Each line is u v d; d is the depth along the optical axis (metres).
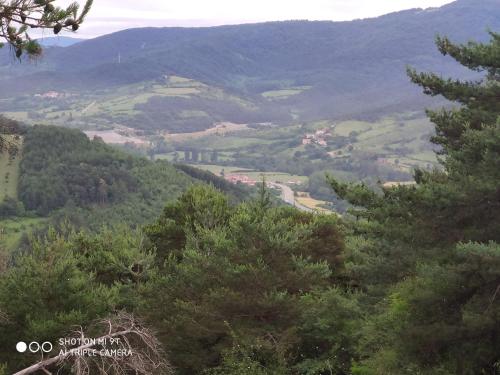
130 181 145.00
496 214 11.22
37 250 14.02
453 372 10.41
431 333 10.80
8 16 5.94
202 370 13.80
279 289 14.46
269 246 14.11
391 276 13.65
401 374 10.72
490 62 12.97
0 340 12.63
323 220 19.12
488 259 9.23
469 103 13.89
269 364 13.19
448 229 11.86
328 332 13.70
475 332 10.52
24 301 13.01
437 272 10.53
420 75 14.46
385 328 12.53
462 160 11.80
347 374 13.15
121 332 7.92
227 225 18.48
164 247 20.69
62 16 6.02
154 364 8.27
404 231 12.08
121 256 18.92
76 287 13.87
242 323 13.86
